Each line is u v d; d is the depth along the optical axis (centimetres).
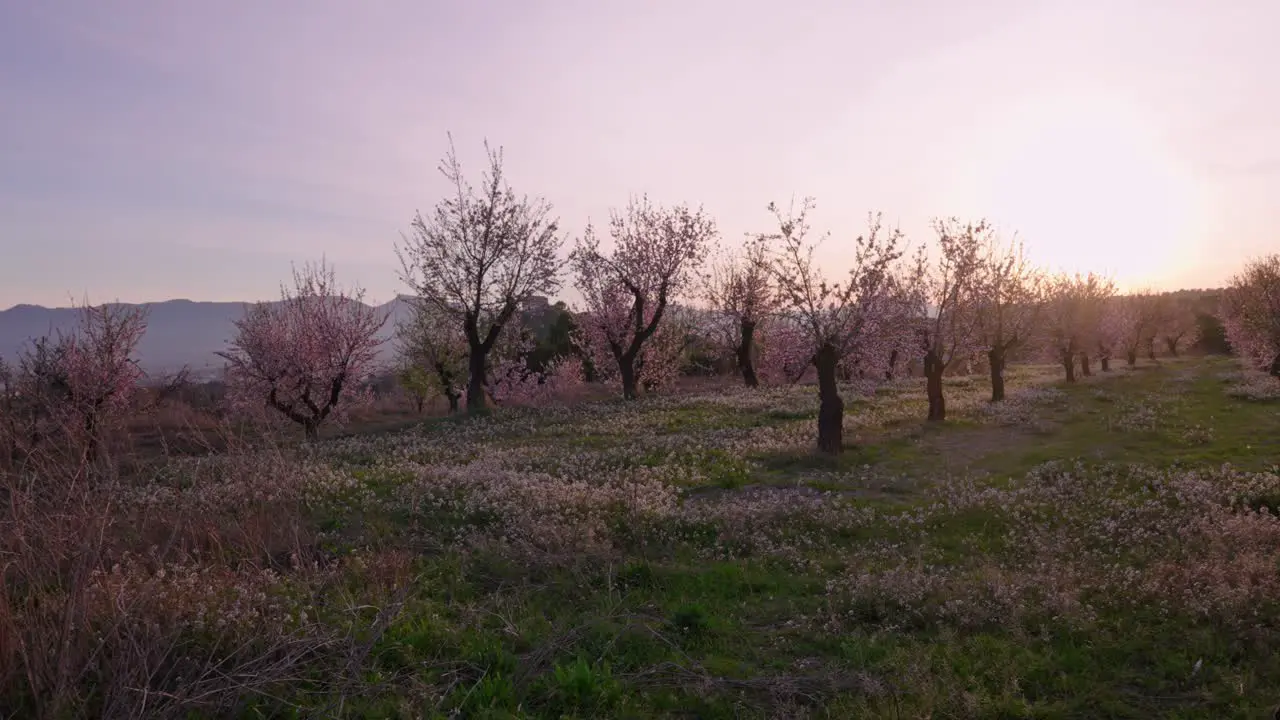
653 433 2689
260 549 1123
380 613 852
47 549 705
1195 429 2539
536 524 1334
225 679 707
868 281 2289
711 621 942
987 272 3328
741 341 5331
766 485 1873
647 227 4388
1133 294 6272
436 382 5188
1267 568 1032
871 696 752
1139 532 1334
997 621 949
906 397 3669
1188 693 757
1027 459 2150
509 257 3894
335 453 2411
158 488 1314
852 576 1137
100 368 2442
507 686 729
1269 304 3944
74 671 664
